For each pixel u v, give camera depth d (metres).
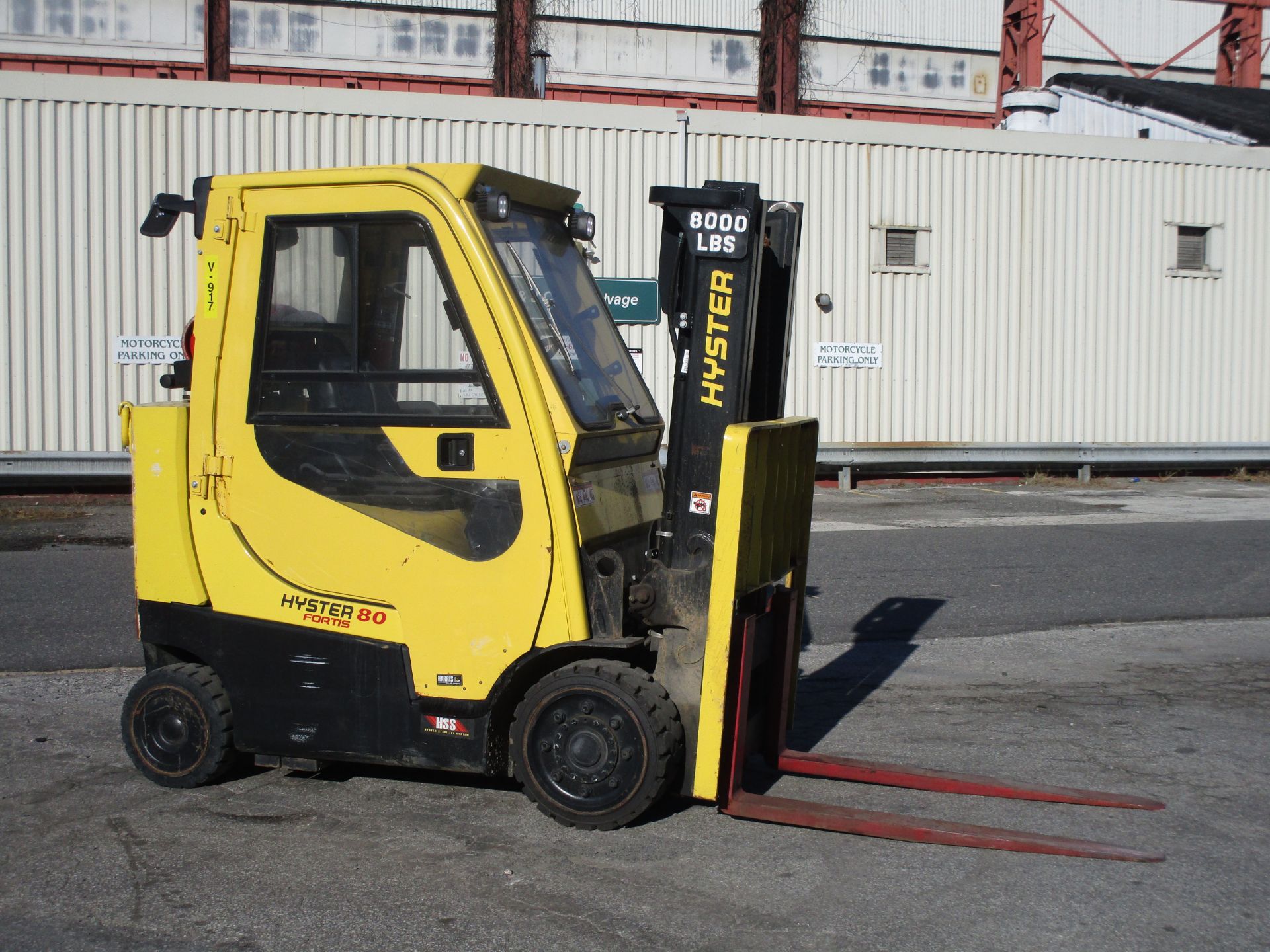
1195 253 16.45
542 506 4.14
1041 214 15.70
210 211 4.45
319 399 4.39
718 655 4.16
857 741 5.49
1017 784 4.77
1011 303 15.66
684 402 4.44
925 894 3.83
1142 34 35.97
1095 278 15.95
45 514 12.12
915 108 33.47
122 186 13.05
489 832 4.28
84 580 8.80
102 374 13.11
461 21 29.94
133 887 3.81
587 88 30.84
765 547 4.52
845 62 32.84
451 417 4.23
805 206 14.92
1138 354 16.19
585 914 3.65
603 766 4.18
